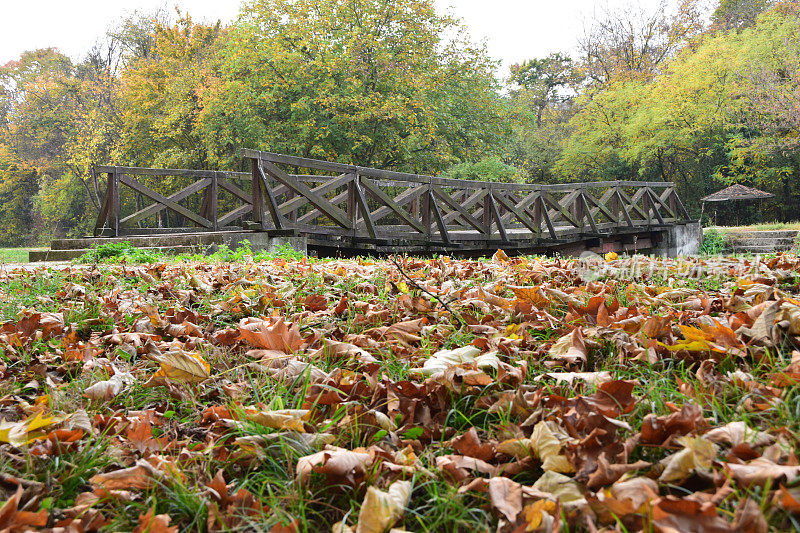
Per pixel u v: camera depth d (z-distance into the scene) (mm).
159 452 1449
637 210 13508
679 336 1998
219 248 6691
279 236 7086
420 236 8609
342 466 1213
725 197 23219
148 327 2635
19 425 1405
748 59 23250
